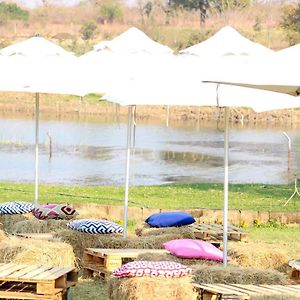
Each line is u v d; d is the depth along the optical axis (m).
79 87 22.41
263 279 16.16
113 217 26.77
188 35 135.00
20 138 62.28
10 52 23.61
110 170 45.84
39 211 21.53
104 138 65.00
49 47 23.84
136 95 18.56
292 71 14.10
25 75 22.59
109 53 23.58
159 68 19.33
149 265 15.09
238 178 43.06
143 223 23.27
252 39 132.38
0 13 137.38
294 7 129.88
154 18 139.00
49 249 17.58
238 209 28.42
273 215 26.81
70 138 63.91
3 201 29.61
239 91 17.69
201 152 56.50
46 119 82.69
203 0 137.62
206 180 42.16
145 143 62.16
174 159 52.19
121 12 140.75
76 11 141.25
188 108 92.81
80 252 19.45
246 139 67.69
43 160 49.72
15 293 14.84
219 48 20.83
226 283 15.98
